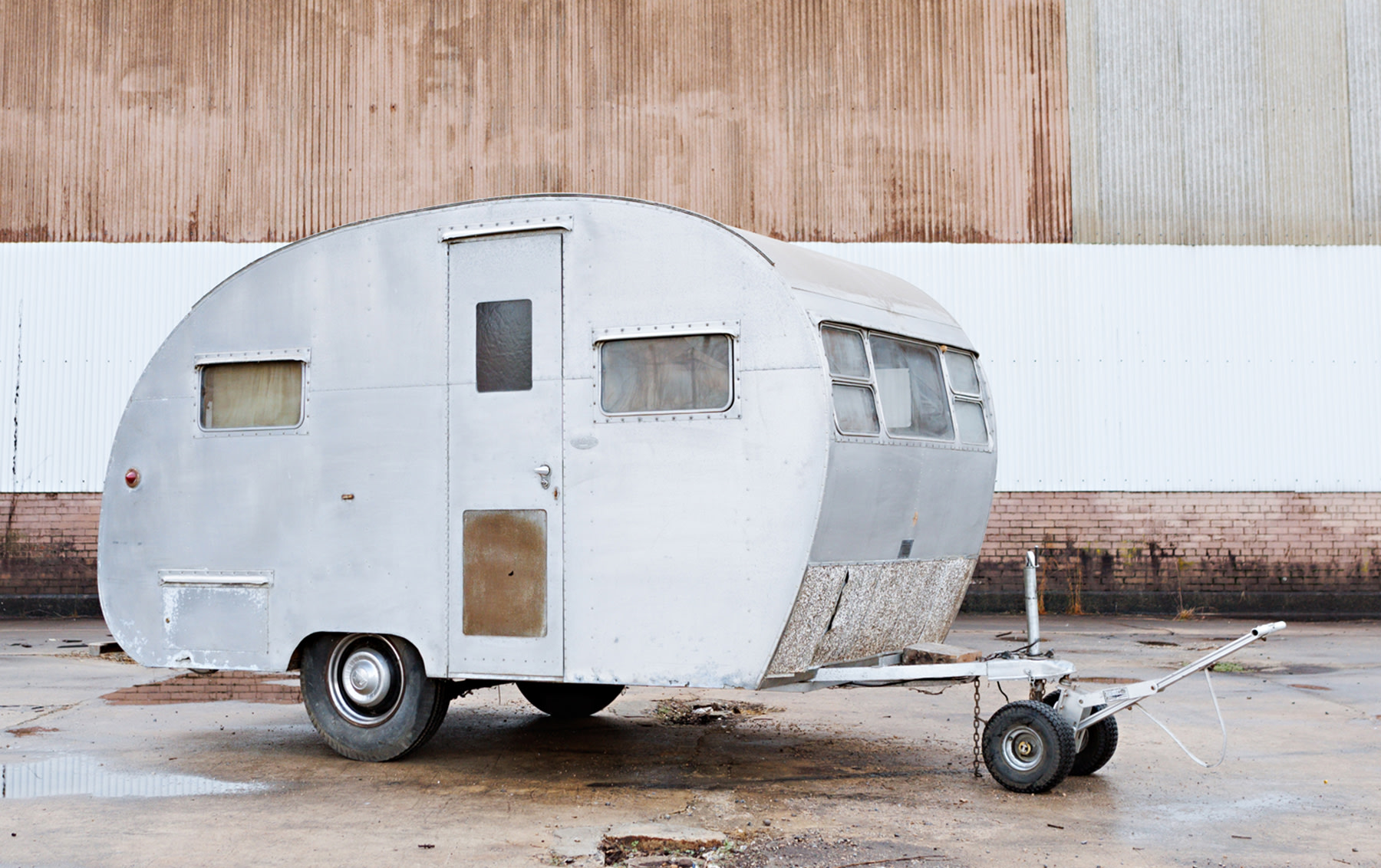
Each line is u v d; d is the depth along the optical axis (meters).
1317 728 8.80
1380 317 17.28
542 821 6.26
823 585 6.72
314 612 7.68
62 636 14.77
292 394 7.90
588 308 7.11
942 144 17.64
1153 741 8.39
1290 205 17.52
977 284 17.42
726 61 17.72
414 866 5.51
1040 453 17.22
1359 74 17.64
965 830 6.14
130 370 17.42
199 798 6.74
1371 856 5.74
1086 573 17.11
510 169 17.70
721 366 6.77
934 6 17.73
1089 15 17.73
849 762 7.70
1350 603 16.94
